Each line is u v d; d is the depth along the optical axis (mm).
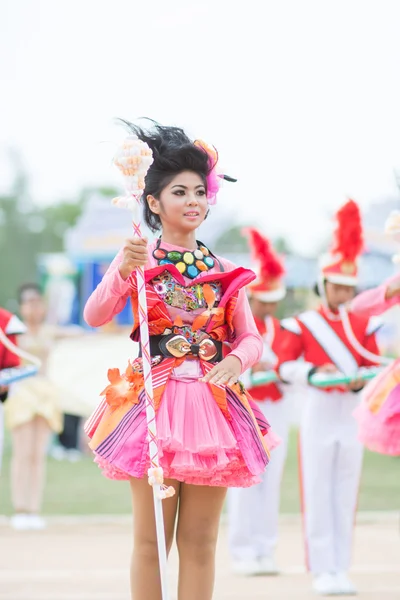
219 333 8414
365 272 31672
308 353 13602
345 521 13180
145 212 8859
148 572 8258
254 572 14141
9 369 13953
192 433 7941
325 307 13859
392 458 29797
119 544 16578
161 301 8273
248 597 12586
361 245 13711
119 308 8531
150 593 8250
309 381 13227
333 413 13273
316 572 12984
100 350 26703
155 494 7641
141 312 7941
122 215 36031
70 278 35812
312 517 13094
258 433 8250
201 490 8266
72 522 18812
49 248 90000
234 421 8133
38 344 19625
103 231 35719
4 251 88625
